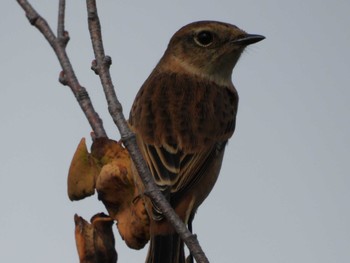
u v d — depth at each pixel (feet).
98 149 31.94
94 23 28.99
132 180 31.65
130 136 26.37
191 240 24.66
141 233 32.42
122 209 31.91
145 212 32.07
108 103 27.32
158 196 25.55
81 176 32.17
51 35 29.12
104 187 31.37
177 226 24.97
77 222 30.14
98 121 31.42
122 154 31.96
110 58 28.53
